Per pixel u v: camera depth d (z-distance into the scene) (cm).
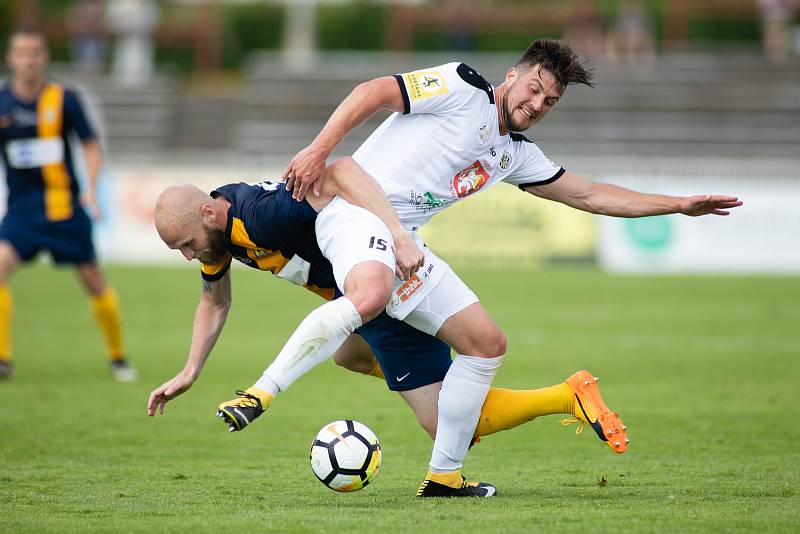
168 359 3669
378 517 1539
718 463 2053
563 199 1884
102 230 7219
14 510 1605
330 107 9900
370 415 2688
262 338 4275
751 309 5228
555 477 1928
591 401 1709
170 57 12106
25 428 2436
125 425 2500
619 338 4256
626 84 9669
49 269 7219
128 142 9631
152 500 1692
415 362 1759
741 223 6956
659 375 3341
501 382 3178
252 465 2047
